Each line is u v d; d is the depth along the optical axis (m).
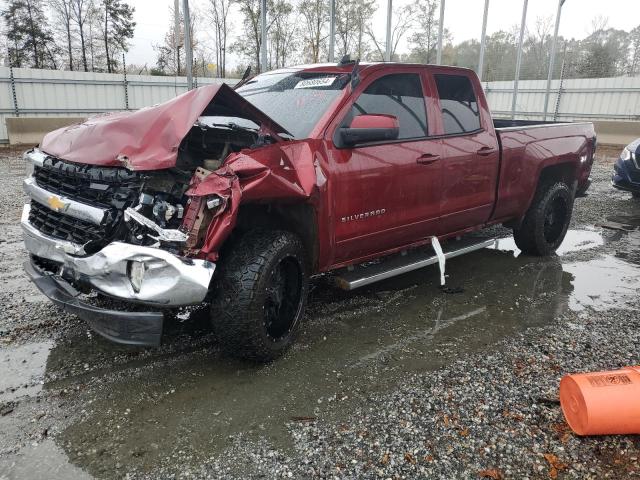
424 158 4.14
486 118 4.88
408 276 5.16
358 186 3.67
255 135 3.48
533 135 5.32
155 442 2.57
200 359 3.40
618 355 3.52
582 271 5.39
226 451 2.52
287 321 3.47
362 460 2.46
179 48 29.28
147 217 2.86
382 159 3.82
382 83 4.00
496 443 2.59
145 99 20.16
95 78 19.00
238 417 2.79
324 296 4.56
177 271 2.72
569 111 23.22
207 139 3.46
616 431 2.60
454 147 4.44
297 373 3.26
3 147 15.98
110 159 2.91
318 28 28.59
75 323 3.82
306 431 2.68
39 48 32.25
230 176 2.82
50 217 3.27
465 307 4.38
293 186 3.17
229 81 21.69
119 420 2.74
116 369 3.24
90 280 2.96
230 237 3.28
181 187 2.95
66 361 3.30
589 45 31.67
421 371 3.30
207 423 2.73
